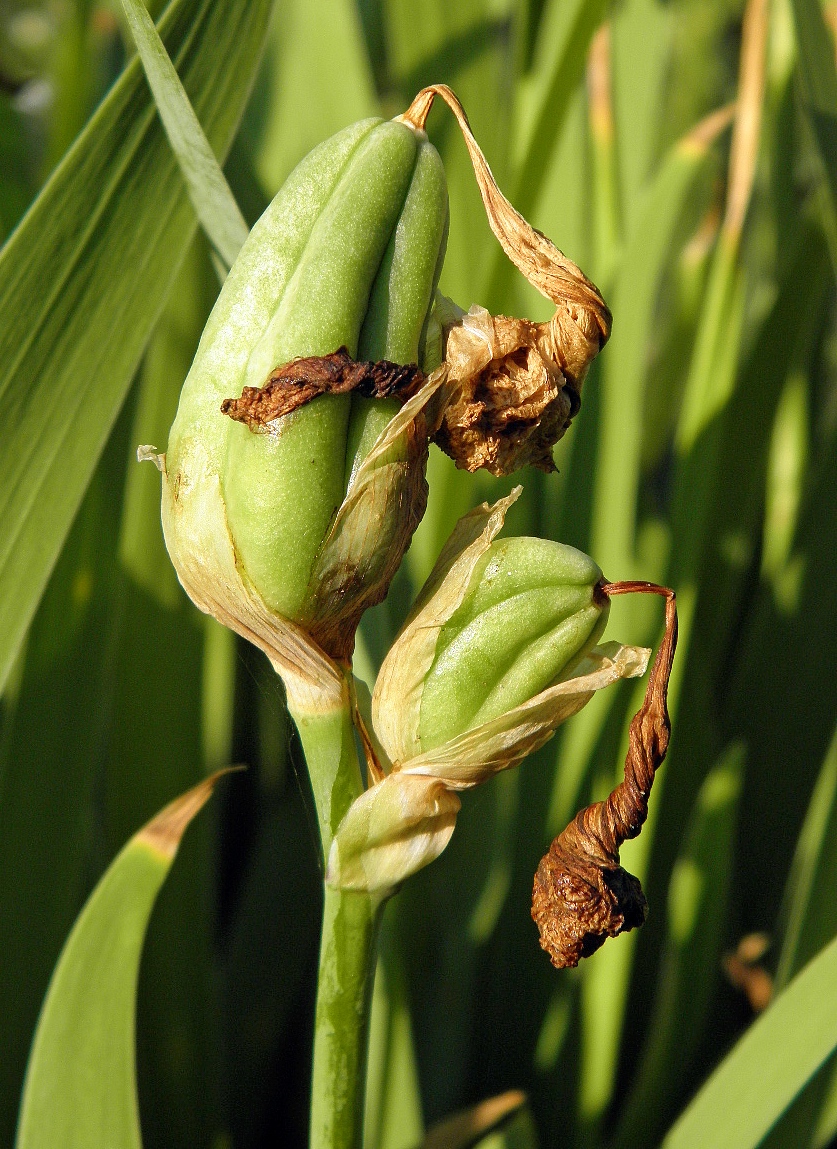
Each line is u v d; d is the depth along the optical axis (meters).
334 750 0.41
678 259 0.84
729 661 0.67
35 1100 0.44
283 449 0.39
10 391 0.44
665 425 0.74
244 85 0.45
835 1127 0.49
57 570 0.49
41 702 0.49
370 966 0.42
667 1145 0.46
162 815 0.45
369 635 0.49
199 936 0.51
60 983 0.44
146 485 0.51
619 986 0.51
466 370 0.40
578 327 0.40
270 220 0.40
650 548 0.62
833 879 0.49
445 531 0.51
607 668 0.41
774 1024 0.46
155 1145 0.51
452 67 0.59
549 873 0.41
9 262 0.43
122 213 0.44
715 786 0.51
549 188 0.62
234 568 0.40
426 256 0.40
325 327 0.40
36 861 0.50
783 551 0.63
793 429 0.66
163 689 0.52
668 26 0.75
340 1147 0.42
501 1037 0.55
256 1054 0.58
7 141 0.55
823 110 0.47
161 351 0.51
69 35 0.54
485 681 0.41
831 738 0.59
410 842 0.41
